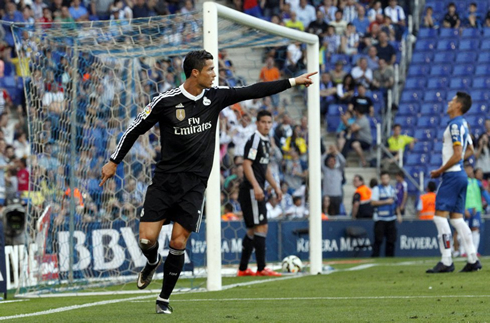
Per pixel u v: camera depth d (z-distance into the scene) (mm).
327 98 75938
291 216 63594
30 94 33250
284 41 39156
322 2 82250
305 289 29172
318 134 39281
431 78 81625
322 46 79312
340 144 72688
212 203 30266
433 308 21156
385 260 56844
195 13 32188
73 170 36812
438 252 62625
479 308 20938
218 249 30281
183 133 19891
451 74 82438
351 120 73500
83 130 38031
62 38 36000
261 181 38031
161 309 20562
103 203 38500
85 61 38656
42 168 34812
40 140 34469
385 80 78000
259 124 37562
